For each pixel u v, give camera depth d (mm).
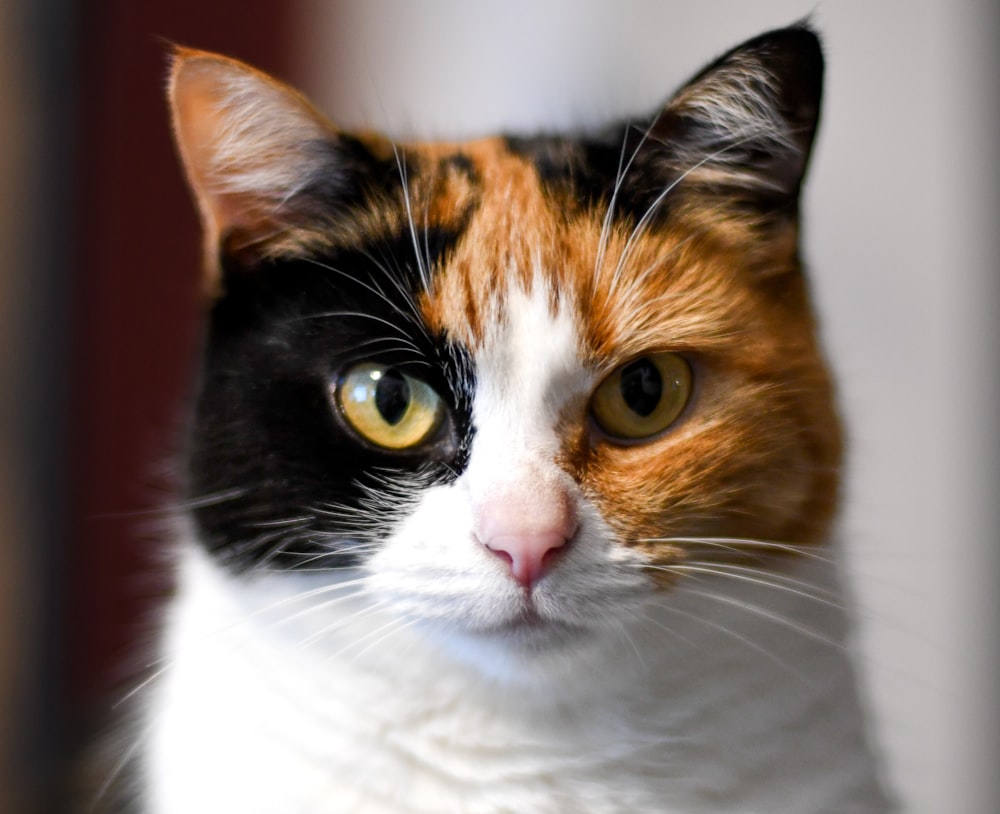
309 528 366
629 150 379
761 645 378
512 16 497
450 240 368
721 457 365
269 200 378
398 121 495
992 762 478
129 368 521
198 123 375
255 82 373
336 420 366
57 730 499
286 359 370
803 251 400
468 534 355
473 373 361
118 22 514
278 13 520
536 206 372
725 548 368
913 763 472
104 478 524
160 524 416
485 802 376
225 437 375
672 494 362
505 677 367
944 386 478
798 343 381
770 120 377
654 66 483
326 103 516
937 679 479
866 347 480
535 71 496
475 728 374
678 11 479
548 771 376
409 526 361
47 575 515
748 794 380
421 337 362
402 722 374
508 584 354
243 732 375
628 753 376
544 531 350
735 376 370
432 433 365
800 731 382
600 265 365
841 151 476
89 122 513
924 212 475
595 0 488
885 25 470
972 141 469
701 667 376
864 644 431
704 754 378
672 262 371
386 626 365
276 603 370
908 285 478
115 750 410
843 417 394
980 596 479
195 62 372
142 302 521
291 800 372
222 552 375
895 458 480
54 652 517
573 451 359
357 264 370
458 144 397
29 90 504
